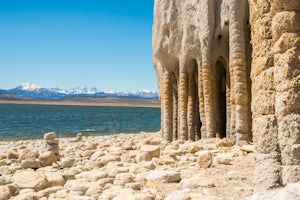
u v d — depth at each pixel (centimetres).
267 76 529
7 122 7738
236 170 895
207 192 684
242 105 1483
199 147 1349
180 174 891
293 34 493
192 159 1115
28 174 892
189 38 1836
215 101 1741
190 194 654
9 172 1184
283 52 498
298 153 487
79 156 1551
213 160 1054
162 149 1515
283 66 495
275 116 516
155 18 2111
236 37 1508
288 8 498
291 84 488
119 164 1115
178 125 1975
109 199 683
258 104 541
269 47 534
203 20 1723
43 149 1834
